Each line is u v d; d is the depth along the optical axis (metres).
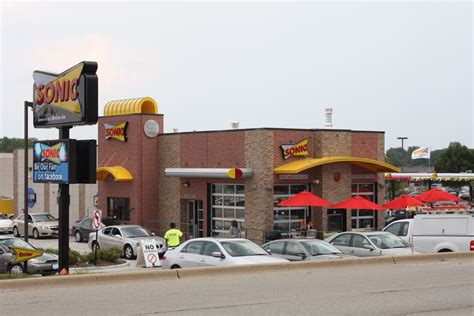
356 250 23.52
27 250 21.08
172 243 28.80
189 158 39.03
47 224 44.50
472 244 24.59
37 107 22.27
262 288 15.74
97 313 12.80
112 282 16.44
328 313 12.88
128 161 41.44
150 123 41.12
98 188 43.72
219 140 37.03
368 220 38.41
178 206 39.69
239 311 13.03
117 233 33.16
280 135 35.06
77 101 19.94
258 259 18.91
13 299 14.23
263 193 34.41
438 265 20.23
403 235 25.92
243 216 35.59
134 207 40.91
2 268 24.28
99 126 43.62
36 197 54.91
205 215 37.69
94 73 19.78
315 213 35.91
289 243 22.27
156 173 41.41
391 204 32.78
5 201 58.09
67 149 19.48
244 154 35.53
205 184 37.72
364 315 12.73
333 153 36.53
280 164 35.00
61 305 13.57
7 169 61.53
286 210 35.38
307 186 36.31
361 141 37.97
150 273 16.91
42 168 20.50
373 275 17.95
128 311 13.00
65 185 19.69
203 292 15.17
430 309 13.35
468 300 14.35
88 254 29.61
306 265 19.08
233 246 19.52
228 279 17.09
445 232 25.17
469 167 92.38
